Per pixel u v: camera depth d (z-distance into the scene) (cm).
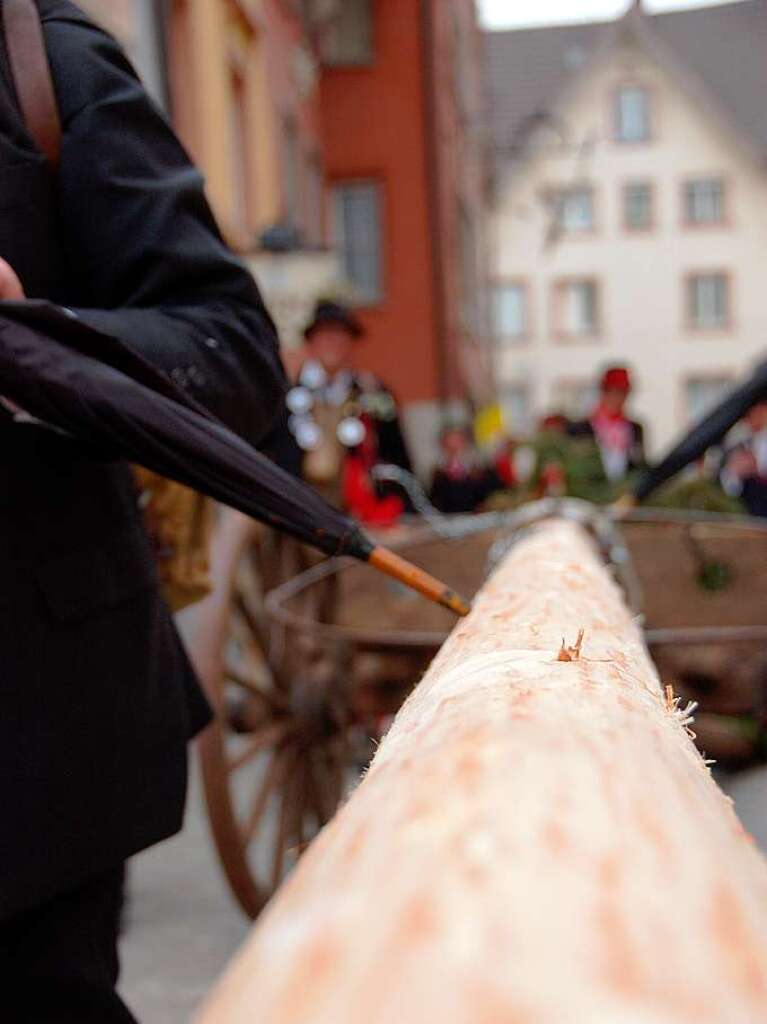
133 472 186
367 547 180
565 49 4509
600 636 151
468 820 69
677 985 55
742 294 4391
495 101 4353
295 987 57
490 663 122
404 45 1920
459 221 2458
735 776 386
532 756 80
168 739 171
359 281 1959
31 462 159
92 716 159
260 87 1347
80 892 164
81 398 152
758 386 337
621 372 801
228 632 348
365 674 366
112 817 160
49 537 158
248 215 1303
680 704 343
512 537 356
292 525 172
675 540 427
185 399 161
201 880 420
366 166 1934
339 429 666
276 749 370
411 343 1950
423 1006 53
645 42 4303
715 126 4344
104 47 174
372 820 75
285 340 920
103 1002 162
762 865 79
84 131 167
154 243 166
